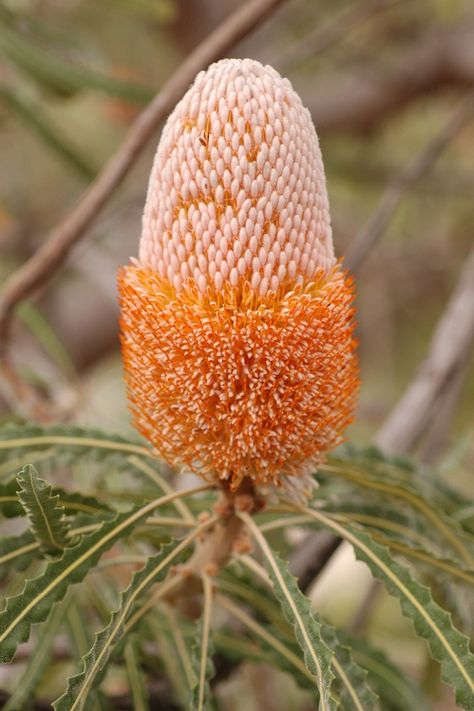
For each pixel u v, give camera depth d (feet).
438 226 5.12
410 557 1.93
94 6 4.54
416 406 2.49
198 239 1.74
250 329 1.73
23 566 1.83
